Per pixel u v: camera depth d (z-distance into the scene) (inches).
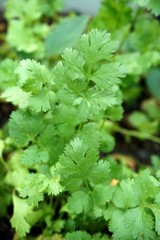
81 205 16.3
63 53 15.8
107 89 15.9
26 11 24.5
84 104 15.9
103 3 21.8
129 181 16.0
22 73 16.3
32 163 16.7
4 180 18.8
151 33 22.9
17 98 16.4
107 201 16.1
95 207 16.3
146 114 26.0
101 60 16.0
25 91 16.0
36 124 16.9
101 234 16.9
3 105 25.1
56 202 19.1
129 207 15.8
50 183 15.5
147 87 26.6
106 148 18.3
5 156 20.5
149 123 24.9
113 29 22.8
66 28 23.6
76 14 29.0
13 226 17.7
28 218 17.9
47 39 23.8
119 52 24.7
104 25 22.6
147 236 15.3
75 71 15.9
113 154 24.2
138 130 25.6
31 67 16.3
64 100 16.0
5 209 19.7
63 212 19.0
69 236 16.0
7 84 17.8
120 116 17.9
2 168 19.1
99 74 15.8
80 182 16.1
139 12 22.5
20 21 24.4
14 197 18.2
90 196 16.3
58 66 15.9
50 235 18.4
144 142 25.3
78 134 16.6
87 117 15.9
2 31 28.0
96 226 17.7
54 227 18.5
